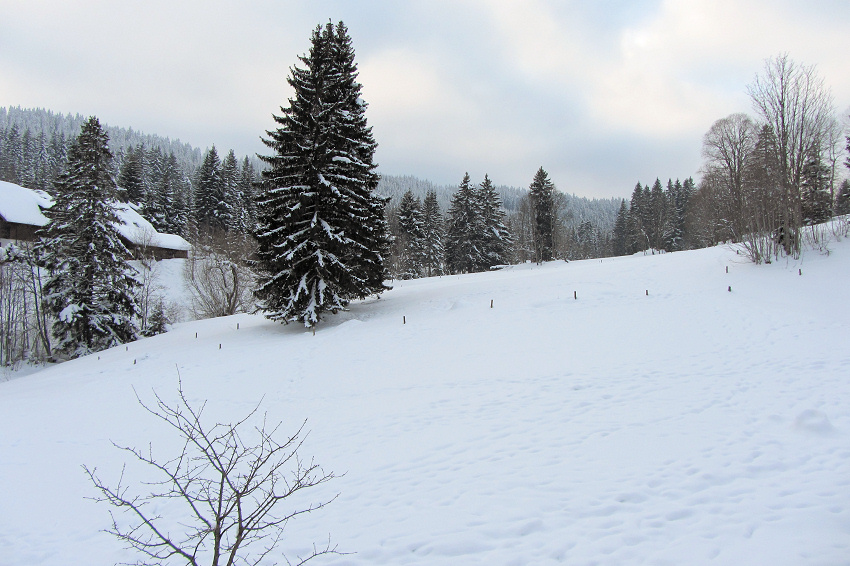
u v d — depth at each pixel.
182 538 5.43
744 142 36.94
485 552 4.25
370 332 16.80
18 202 42.12
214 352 16.97
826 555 3.75
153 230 49.12
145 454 8.60
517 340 14.13
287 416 9.83
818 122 19.67
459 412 8.74
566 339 13.73
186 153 199.88
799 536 4.08
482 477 5.87
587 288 19.98
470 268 49.53
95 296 26.14
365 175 20.00
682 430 6.85
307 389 11.80
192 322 28.33
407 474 6.22
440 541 4.50
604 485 5.33
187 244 53.50
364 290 20.34
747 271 19.06
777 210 20.05
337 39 21.31
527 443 6.88
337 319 19.77
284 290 18.66
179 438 9.27
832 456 5.62
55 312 26.70
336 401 10.53
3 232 39.72
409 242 51.94
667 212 66.81
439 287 25.81
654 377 9.84
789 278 17.12
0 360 28.25
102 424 10.80
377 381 11.77
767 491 4.95
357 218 18.75
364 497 5.69
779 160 19.83
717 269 20.30
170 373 14.84
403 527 4.86
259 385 12.59
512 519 4.77
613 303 17.27
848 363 9.55
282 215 18.48
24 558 5.34
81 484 7.45
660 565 3.84
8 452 9.23
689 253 28.00
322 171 18.17
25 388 16.33
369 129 21.06
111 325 26.69
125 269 28.52
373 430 8.25
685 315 14.93
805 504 4.61
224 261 34.78
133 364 16.91
